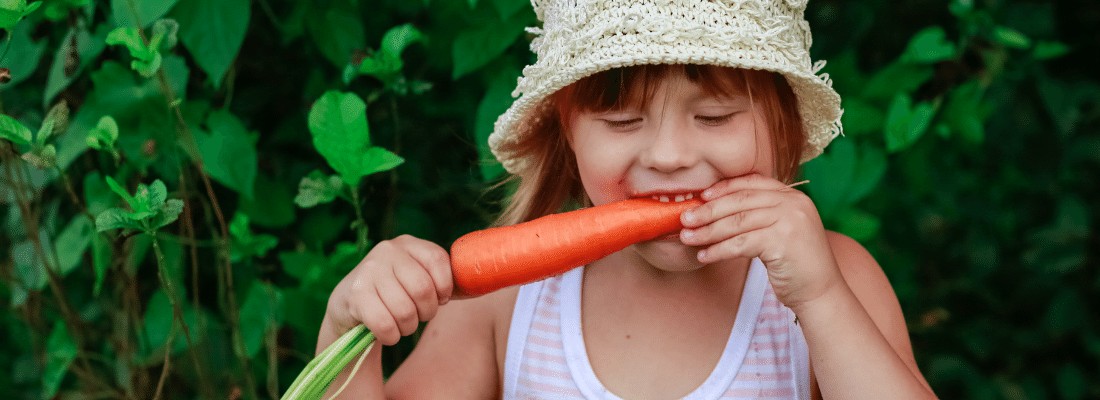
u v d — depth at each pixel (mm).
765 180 1564
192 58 2217
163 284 1817
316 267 2150
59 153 2092
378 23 2359
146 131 2104
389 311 1523
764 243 1513
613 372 1761
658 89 1518
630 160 1572
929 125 2613
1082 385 3184
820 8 2635
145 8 1911
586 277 1832
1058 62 3174
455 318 1873
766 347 1730
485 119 2197
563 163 1883
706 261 1531
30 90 2377
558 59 1626
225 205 2309
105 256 2164
